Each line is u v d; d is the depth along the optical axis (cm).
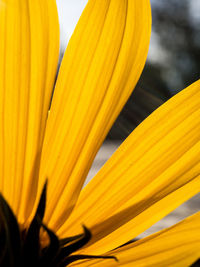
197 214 8
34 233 8
